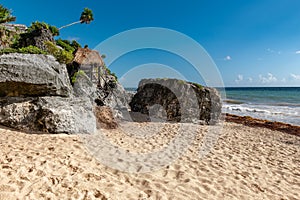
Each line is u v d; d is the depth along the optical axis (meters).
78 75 11.15
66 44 17.00
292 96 38.69
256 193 3.78
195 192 3.59
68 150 5.14
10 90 7.08
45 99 7.15
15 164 3.80
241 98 34.56
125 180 3.92
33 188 3.04
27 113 7.01
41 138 6.14
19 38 14.43
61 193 3.01
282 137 9.56
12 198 2.70
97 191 3.19
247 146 7.34
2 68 6.71
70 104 7.53
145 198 3.21
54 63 8.41
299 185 4.32
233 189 3.82
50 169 3.77
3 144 5.16
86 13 22.91
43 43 13.38
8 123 6.90
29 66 7.10
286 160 5.96
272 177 4.61
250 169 4.95
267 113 18.80
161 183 3.84
